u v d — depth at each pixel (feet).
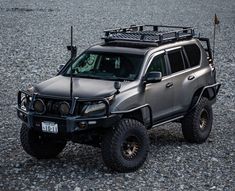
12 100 46.03
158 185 25.71
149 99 29.07
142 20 112.98
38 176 26.84
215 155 30.68
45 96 26.96
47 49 74.79
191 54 33.45
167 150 31.50
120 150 26.76
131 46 31.17
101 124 26.18
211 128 34.32
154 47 30.76
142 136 27.63
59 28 97.91
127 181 26.20
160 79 28.27
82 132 26.35
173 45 32.04
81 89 27.22
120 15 120.26
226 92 50.19
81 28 98.84
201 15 122.62
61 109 26.32
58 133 26.53
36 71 59.47
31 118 27.12
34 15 115.85
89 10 128.06
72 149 31.73
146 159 29.68
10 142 33.24
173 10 131.13
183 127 32.60
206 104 33.06
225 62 67.21
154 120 29.73
